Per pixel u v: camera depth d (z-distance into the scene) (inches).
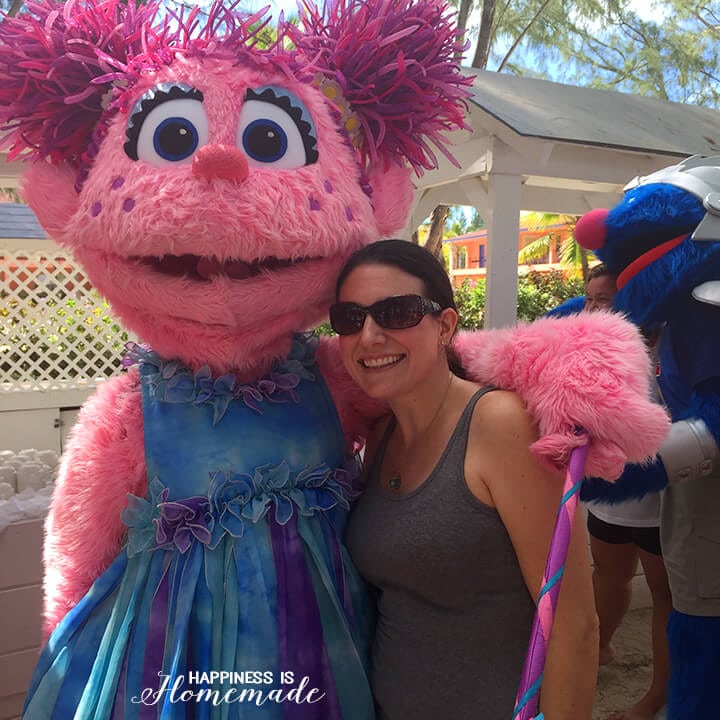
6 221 272.8
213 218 49.6
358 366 53.0
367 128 63.3
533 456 48.9
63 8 57.6
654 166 154.0
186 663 51.6
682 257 80.8
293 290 55.4
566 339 50.2
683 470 75.2
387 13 62.4
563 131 135.9
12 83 58.4
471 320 455.5
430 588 51.3
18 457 125.4
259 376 60.7
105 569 60.4
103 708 52.1
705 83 617.0
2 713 90.9
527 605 51.3
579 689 48.4
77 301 281.4
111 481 58.9
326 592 55.8
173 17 57.7
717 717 82.7
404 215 67.8
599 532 116.9
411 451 55.4
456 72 65.6
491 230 144.0
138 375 64.1
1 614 90.0
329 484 58.4
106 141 55.7
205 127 53.8
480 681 50.7
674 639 86.5
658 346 90.1
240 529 53.7
